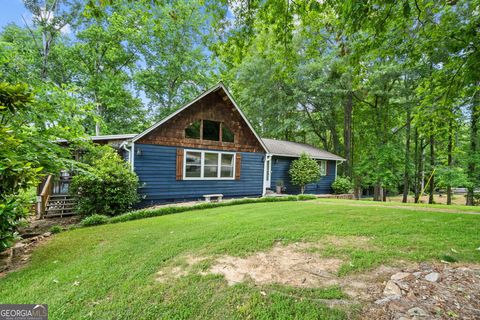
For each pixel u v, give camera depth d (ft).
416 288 7.31
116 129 60.39
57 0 45.24
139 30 56.03
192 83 70.49
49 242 14.16
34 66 46.16
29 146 14.62
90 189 24.06
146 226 17.38
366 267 9.04
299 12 13.17
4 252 12.36
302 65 55.77
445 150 51.93
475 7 14.17
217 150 35.73
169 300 7.34
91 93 56.65
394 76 44.21
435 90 17.83
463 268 8.62
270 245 11.89
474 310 6.11
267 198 32.86
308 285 7.89
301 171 44.73
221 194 34.94
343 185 51.29
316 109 63.52
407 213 19.62
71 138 19.62
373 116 56.95
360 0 10.57
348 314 6.21
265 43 17.11
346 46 16.14
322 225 15.61
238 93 69.21
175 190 32.17
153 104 70.38
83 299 7.59
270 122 69.10
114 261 10.61
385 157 50.21
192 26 63.57
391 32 15.56
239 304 6.97
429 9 13.88
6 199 10.91
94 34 52.29
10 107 11.68
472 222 15.52
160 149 30.81
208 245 12.19
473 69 14.40
